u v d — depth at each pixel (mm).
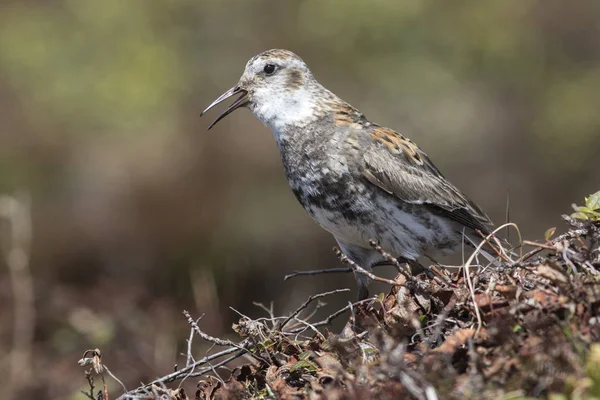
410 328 5836
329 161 7840
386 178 7730
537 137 18453
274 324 6664
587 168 18375
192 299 13742
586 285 5469
